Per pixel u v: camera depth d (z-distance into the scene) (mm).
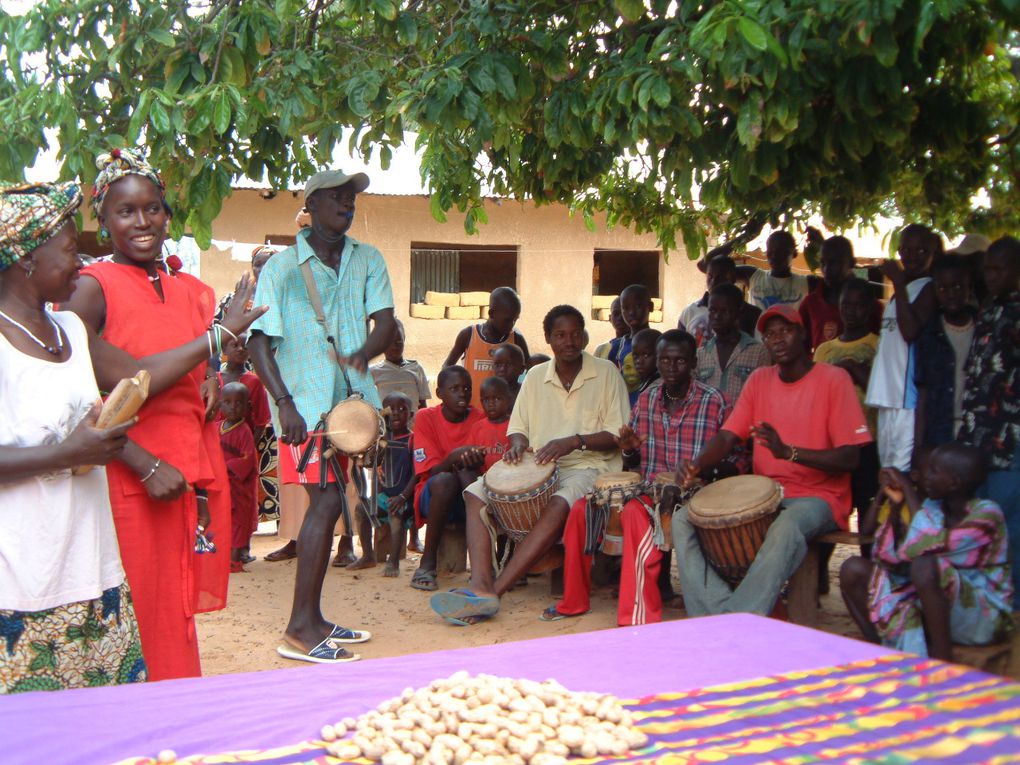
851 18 3869
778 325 5316
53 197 3014
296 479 5211
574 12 5555
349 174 5145
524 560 5820
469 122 5004
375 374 8430
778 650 3008
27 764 2178
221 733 2373
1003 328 5004
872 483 6047
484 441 6793
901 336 5676
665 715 2494
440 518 6574
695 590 5246
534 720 2348
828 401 5273
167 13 5059
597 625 5715
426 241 14586
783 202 8172
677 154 5285
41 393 3016
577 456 6199
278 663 5105
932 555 4227
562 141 6047
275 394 5070
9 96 5262
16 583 2955
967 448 4227
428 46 5438
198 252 12953
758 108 4262
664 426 6004
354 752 2256
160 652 3686
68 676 3080
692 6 4598
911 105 5387
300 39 5699
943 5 3678
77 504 3074
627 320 7918
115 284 3605
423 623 5812
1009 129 7055
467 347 8742
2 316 3008
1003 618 4227
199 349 3576
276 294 5113
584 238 15109
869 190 6512
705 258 9086
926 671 2775
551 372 6312
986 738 2281
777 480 5391
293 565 7359
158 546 3662
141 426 3619
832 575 6820
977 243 6680
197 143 4898
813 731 2361
